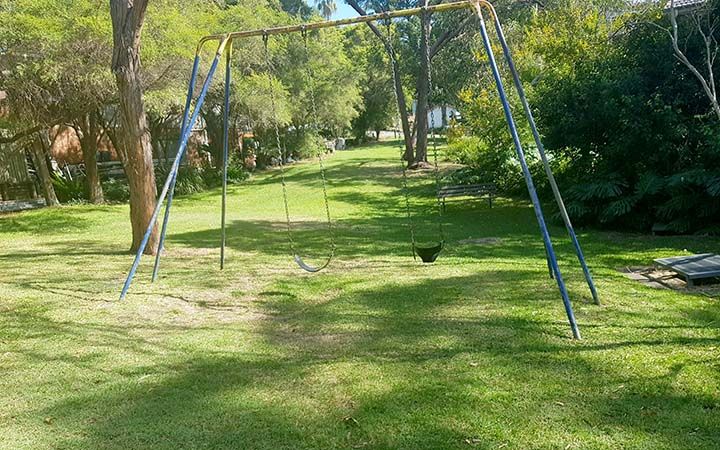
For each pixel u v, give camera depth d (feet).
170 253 26.30
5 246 30.89
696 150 31.04
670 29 32.30
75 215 44.50
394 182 66.13
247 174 81.56
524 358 11.47
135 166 25.13
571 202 33.09
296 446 8.39
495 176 50.19
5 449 8.42
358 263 22.88
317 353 12.31
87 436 8.81
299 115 90.79
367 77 127.95
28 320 15.08
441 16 77.15
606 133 33.01
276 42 78.54
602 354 11.50
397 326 13.96
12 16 33.04
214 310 16.10
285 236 32.91
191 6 47.14
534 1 60.90
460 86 82.53
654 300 15.55
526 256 24.02
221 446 8.44
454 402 9.59
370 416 9.20
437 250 20.76
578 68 36.35
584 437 8.34
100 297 17.53
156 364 11.84
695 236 27.99
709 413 8.93
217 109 76.28
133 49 23.54
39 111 41.47
